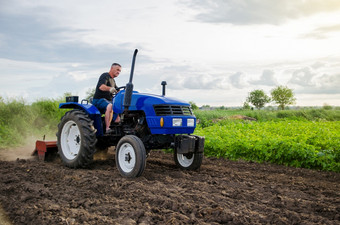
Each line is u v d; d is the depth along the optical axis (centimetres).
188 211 353
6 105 1146
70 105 667
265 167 675
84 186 454
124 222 317
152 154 834
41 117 1162
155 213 348
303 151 681
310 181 546
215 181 501
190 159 611
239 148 773
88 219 324
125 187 446
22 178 498
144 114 559
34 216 332
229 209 358
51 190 432
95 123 605
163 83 595
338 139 835
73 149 623
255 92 5081
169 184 476
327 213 361
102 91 621
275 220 329
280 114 2447
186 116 548
